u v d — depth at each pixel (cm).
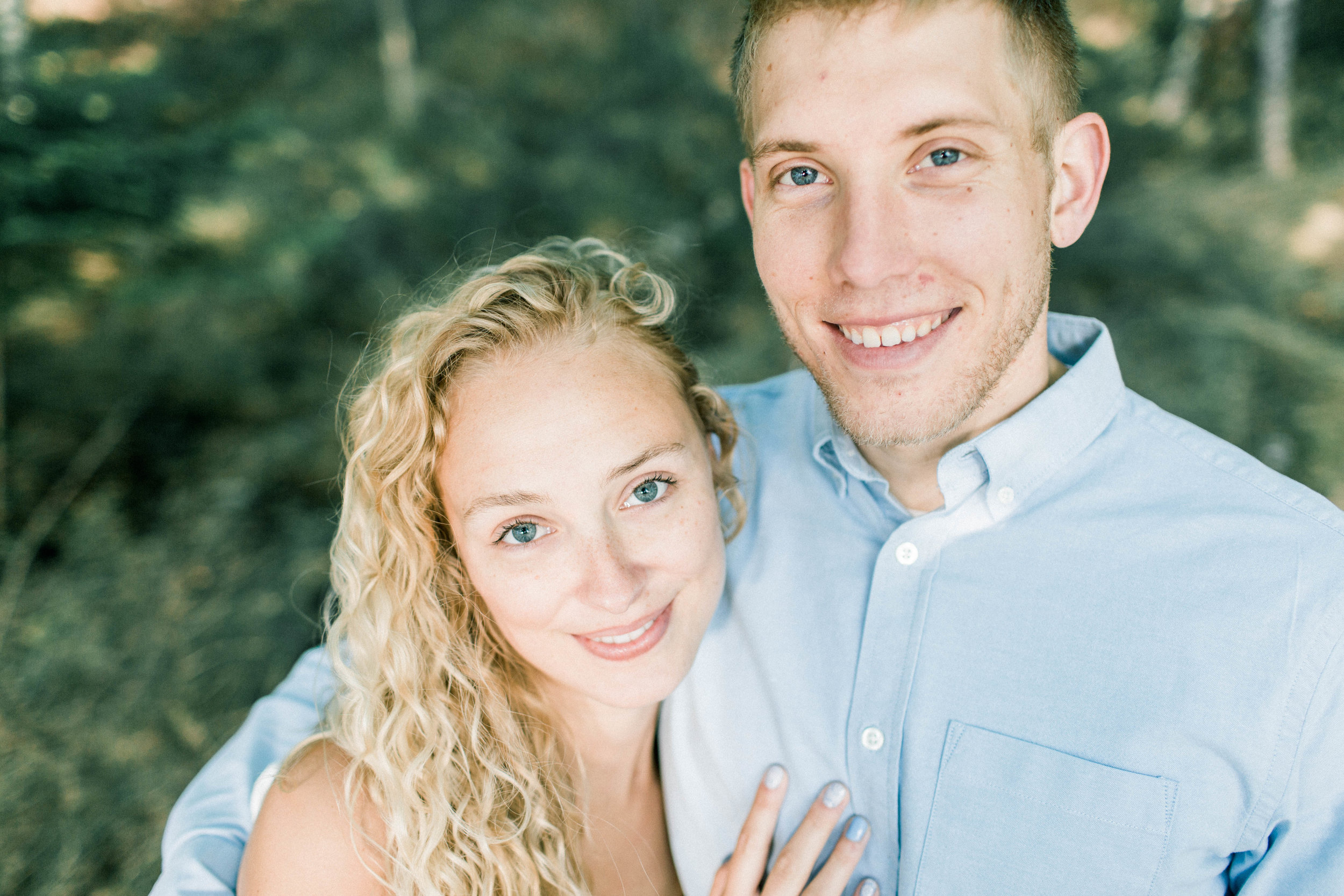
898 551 143
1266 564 126
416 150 1162
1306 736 121
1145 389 717
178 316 746
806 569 156
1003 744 134
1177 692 126
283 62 1284
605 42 1372
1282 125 1105
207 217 796
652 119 1251
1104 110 1235
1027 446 136
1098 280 916
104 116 709
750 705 158
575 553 132
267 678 454
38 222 639
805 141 123
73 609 464
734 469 171
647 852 165
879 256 122
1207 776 124
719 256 998
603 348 134
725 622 164
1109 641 131
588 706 152
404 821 137
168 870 152
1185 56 1247
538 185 1128
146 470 655
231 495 609
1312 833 123
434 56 1362
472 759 146
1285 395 679
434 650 147
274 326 822
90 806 373
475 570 138
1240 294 845
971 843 135
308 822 134
